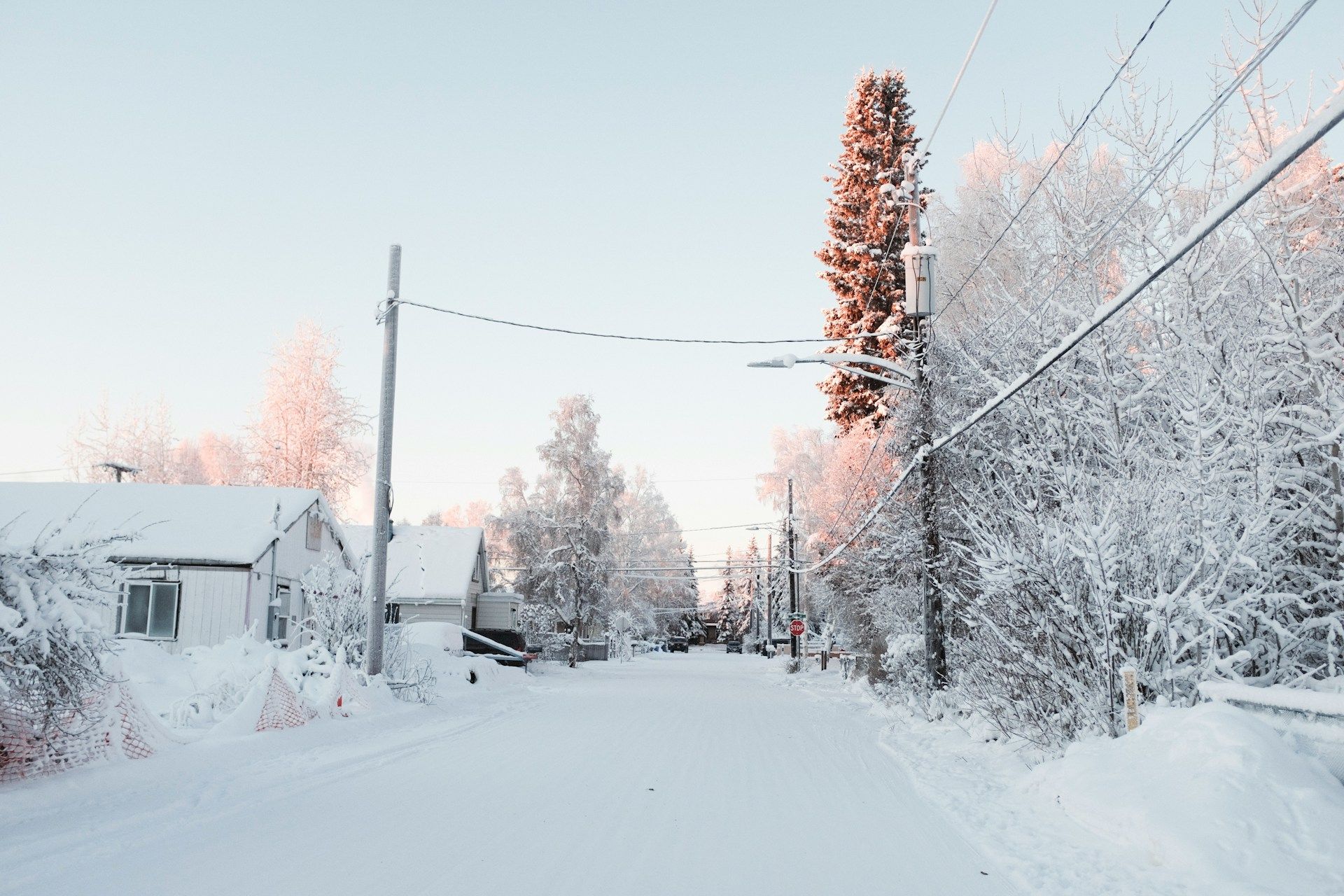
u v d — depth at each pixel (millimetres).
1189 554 12461
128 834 7984
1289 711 9148
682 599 91688
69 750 9719
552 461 55906
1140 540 12375
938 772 12703
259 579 27219
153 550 26375
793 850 8133
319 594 22609
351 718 16766
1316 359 12531
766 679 42375
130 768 10242
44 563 9148
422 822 8812
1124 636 12133
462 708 22109
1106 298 16422
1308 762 8359
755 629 115438
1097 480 14617
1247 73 7984
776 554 77188
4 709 8945
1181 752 8773
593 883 6855
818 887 6965
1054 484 15672
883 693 25312
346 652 20828
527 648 47250
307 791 10406
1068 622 12195
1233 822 7500
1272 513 11844
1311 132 6145
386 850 7648
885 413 29078
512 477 58312
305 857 7379
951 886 7062
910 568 25609
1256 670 12352
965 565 19672
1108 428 15430
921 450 19844
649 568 80562
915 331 22438
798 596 57844
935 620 20172
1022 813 9781
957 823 9359
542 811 9523
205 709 14594
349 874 6902
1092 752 10109
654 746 15523
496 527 56375
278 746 13172
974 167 30328
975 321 23078
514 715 21188
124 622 26047
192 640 26141
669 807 9969
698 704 25672
